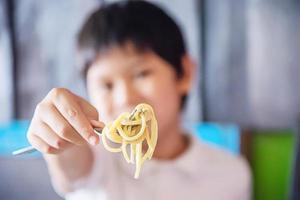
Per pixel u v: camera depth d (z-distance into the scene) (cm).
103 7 57
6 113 63
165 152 56
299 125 60
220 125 61
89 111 29
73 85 62
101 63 56
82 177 43
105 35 56
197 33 61
